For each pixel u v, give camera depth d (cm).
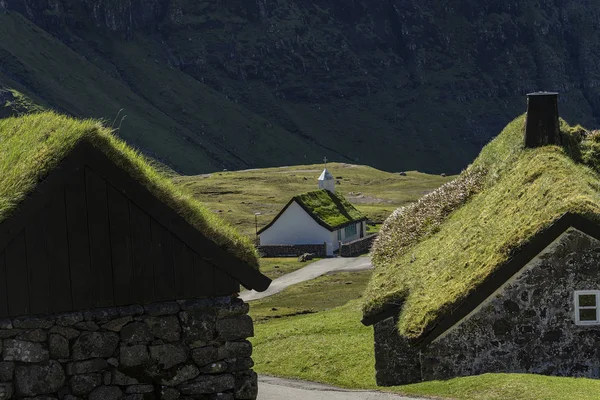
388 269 3503
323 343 3906
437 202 3872
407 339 2802
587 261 2712
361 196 19850
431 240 3569
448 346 2802
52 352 1681
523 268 2736
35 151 1722
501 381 2527
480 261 2842
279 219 11662
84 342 1702
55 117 1892
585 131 3694
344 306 5450
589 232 2673
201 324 1781
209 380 1781
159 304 1761
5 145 1847
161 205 1752
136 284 1745
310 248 11356
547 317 2744
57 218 1689
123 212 1738
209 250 1786
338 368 3444
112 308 1730
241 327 1806
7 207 1636
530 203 2917
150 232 1755
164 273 1764
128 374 1733
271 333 4547
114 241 1733
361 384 3130
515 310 2753
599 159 3497
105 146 1720
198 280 1786
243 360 1806
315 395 2669
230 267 1802
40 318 1672
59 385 1686
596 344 2733
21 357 1662
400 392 2634
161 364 1753
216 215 1938
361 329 4234
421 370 2883
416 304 2919
